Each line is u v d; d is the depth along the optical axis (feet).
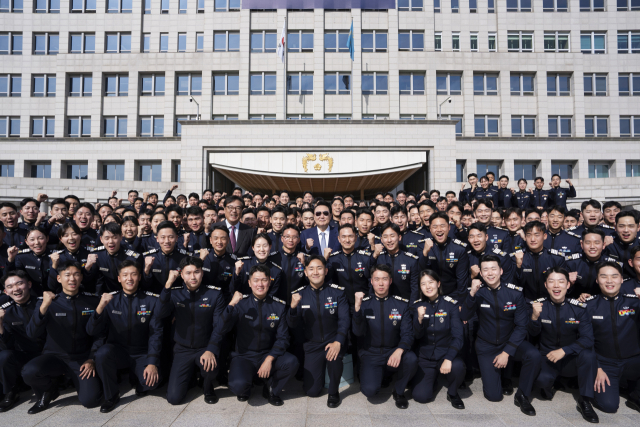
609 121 86.28
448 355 14.66
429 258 19.38
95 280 17.83
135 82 86.79
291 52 85.92
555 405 14.80
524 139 82.28
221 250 18.11
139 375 15.26
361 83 85.20
